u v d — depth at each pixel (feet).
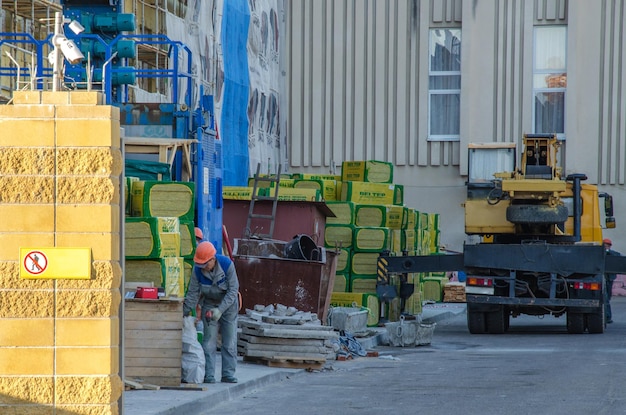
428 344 127.03
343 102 261.03
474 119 258.57
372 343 125.80
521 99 256.73
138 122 113.29
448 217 259.39
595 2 255.09
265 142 234.99
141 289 79.25
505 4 257.55
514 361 105.50
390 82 260.01
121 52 121.90
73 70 120.37
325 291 125.18
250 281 121.39
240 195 142.92
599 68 255.29
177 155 109.40
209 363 82.17
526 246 138.62
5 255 47.55
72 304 47.47
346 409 72.38
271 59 241.96
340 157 260.42
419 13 259.60
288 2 261.03
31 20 118.93
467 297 140.67
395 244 156.04
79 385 47.50
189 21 171.22
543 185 145.07
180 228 99.71
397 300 152.46
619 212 254.27
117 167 48.80
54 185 47.52
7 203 47.47
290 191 143.54
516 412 69.51
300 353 96.68
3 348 47.55
